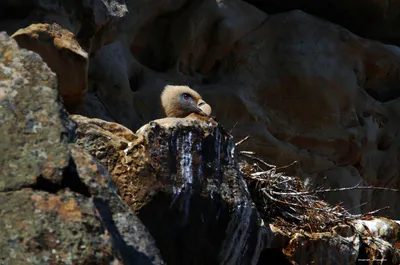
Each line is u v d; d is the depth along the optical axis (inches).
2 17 981.8
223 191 763.4
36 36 846.5
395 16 1611.7
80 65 869.8
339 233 1015.0
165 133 727.1
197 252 758.5
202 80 1445.6
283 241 926.4
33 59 570.6
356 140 1531.7
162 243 734.5
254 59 1460.4
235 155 800.9
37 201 505.4
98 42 1119.0
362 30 1621.6
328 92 1485.0
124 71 1263.5
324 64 1481.3
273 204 985.5
